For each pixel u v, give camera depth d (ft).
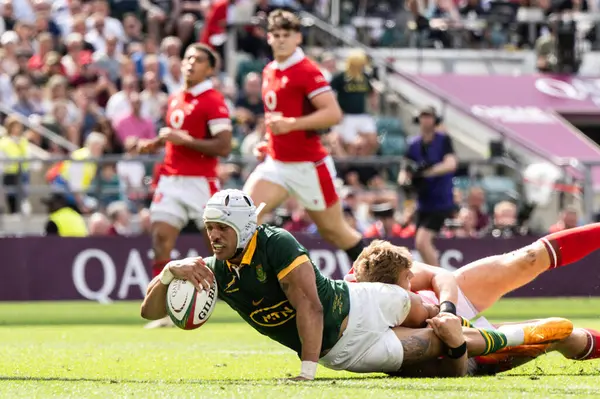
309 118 113.39
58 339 115.34
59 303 178.91
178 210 125.90
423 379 68.90
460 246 182.39
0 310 165.58
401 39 273.75
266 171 116.37
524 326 75.00
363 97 233.76
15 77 216.74
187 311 67.46
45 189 190.80
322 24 259.39
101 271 176.65
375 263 72.28
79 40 226.79
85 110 213.46
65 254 175.52
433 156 159.84
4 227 189.88
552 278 185.88
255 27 251.60
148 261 178.29
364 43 270.46
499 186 227.81
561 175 215.31
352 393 58.39
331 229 119.44
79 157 189.88
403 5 277.44
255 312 69.41
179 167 125.59
